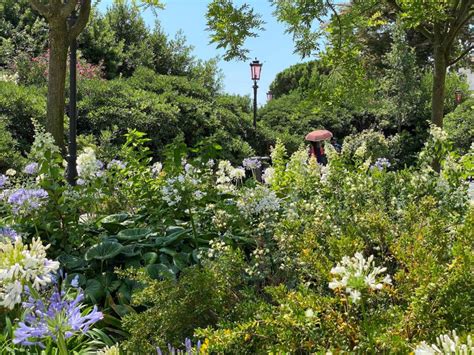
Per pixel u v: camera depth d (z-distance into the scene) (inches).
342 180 147.3
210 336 79.8
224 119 547.8
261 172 359.3
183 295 100.4
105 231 170.9
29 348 94.3
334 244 96.3
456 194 139.6
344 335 79.5
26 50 674.8
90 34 706.2
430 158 157.5
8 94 396.8
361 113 779.4
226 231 146.8
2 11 734.5
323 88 229.0
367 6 216.4
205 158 160.4
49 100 229.8
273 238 121.6
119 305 130.3
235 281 107.0
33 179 212.8
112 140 439.2
